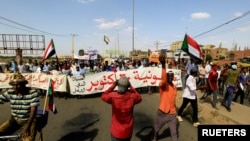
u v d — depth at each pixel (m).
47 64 13.90
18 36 27.17
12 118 4.07
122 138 3.55
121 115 3.52
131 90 3.72
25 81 3.90
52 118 7.01
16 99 3.92
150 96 10.88
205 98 9.73
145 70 11.59
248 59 35.94
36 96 3.99
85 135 5.55
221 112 7.59
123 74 11.27
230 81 7.91
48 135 5.54
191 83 6.16
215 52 82.12
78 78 10.64
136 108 8.34
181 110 6.62
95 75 10.91
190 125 6.29
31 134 4.03
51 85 5.04
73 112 7.76
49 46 11.38
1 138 4.02
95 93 11.50
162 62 4.76
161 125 4.98
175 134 4.76
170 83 4.84
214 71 8.13
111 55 40.94
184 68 12.48
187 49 8.14
